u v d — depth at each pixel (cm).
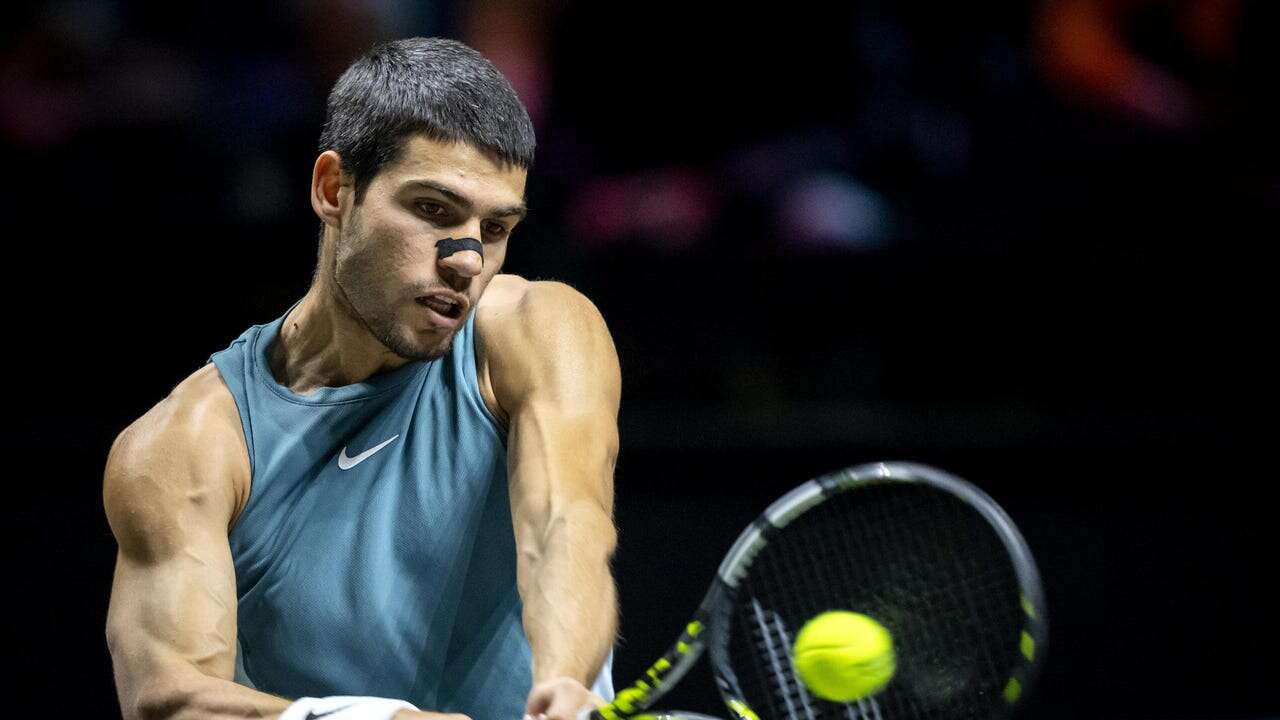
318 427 1038
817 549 1600
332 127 1018
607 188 2917
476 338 1073
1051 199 2836
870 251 2734
